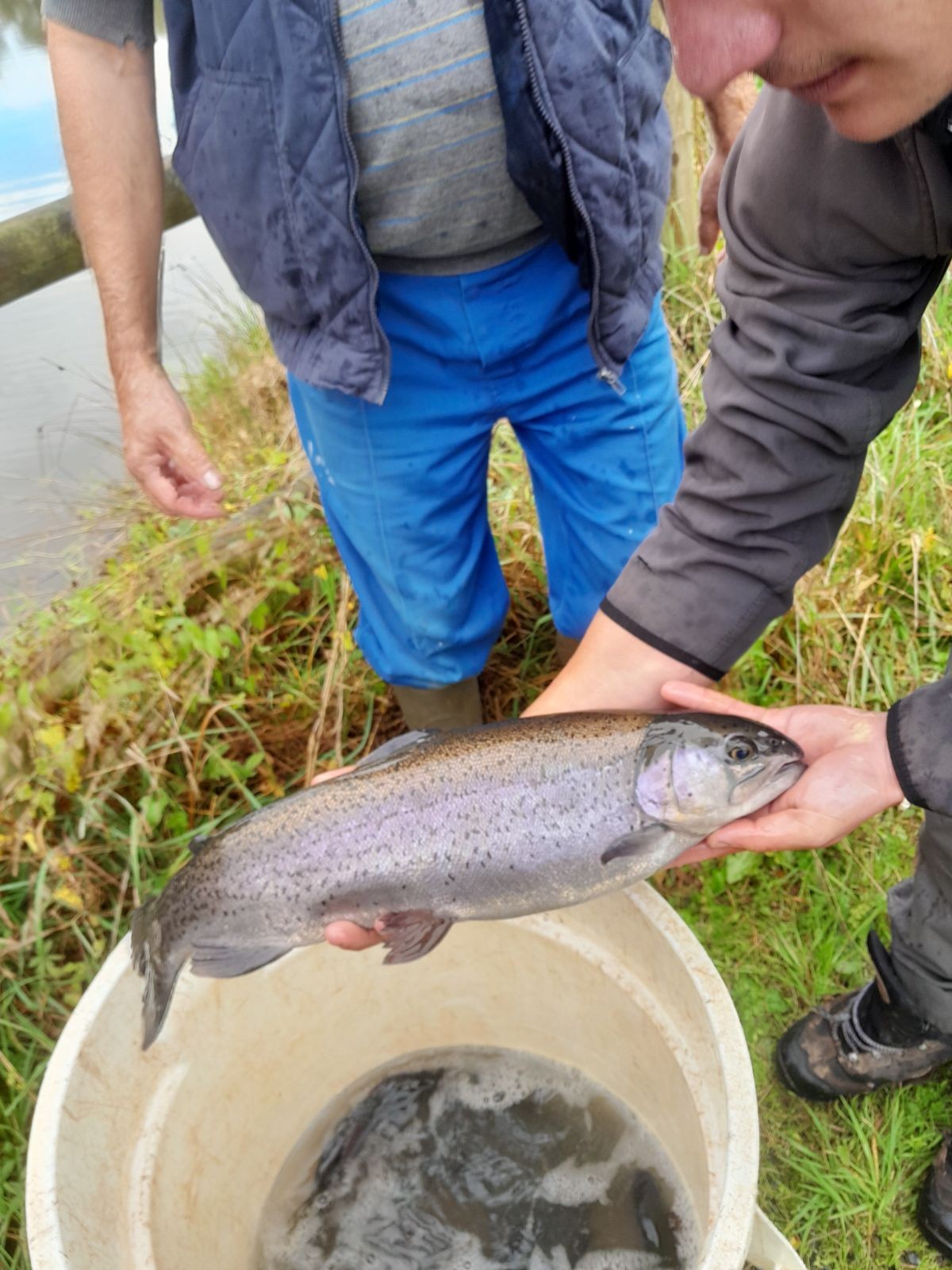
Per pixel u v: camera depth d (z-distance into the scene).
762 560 0.69
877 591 1.27
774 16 0.39
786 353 0.62
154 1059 0.81
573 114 0.76
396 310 0.89
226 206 0.83
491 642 1.13
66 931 1.04
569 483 1.04
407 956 0.73
